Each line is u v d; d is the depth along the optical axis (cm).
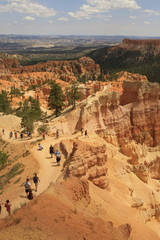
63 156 3225
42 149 3691
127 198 3056
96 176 2672
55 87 7144
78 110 5256
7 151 4506
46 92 15338
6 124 6988
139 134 6147
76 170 2348
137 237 2103
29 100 13625
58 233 1201
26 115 6475
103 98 5447
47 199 1502
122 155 4166
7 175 3262
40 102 13812
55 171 2795
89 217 1518
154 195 3653
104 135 4494
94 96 5434
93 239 1219
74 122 5181
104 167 2716
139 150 4353
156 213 3120
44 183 2528
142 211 2956
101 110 5488
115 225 2012
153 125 6347
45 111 11519
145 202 3362
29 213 1336
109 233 1308
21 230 1167
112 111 5662
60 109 7312
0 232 1152
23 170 3127
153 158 4591
